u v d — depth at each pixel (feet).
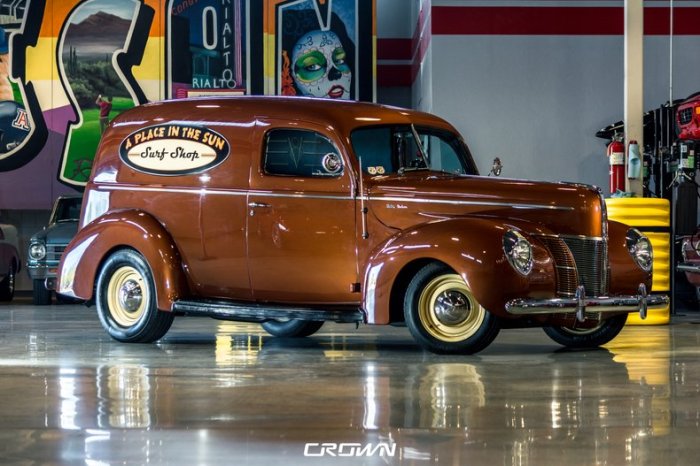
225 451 15.62
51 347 31.12
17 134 70.18
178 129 32.32
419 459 15.07
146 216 32.24
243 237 30.91
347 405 19.84
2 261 59.36
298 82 69.15
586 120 60.29
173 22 69.21
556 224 29.27
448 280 28.27
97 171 33.86
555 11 60.29
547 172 60.34
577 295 28.27
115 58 69.56
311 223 30.12
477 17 60.34
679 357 28.19
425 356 28.32
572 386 22.35
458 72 60.29
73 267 33.32
